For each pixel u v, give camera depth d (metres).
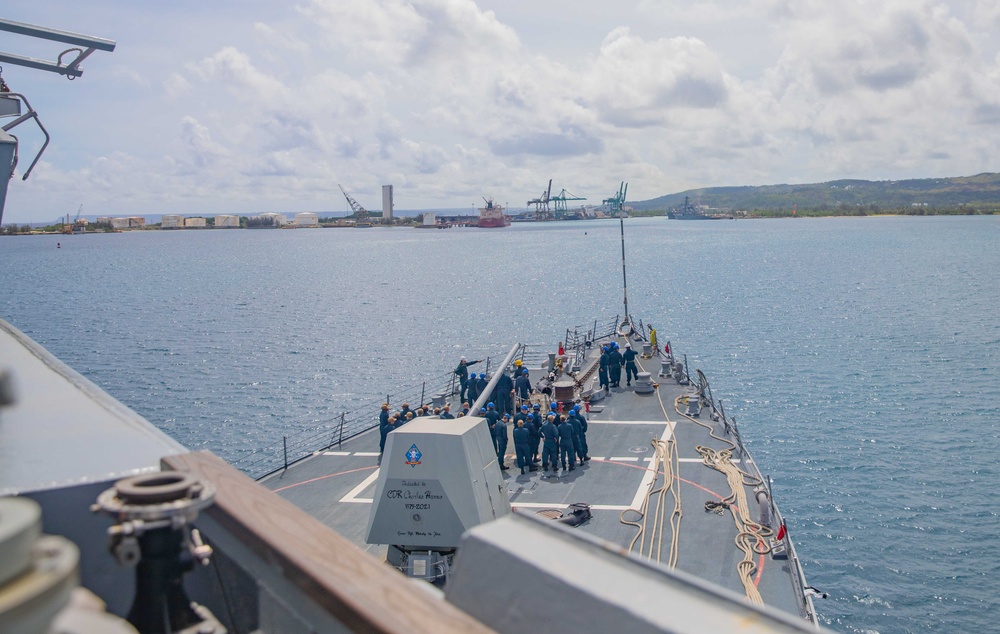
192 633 2.52
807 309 88.19
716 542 16.39
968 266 135.88
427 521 13.48
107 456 3.42
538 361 56.38
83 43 9.75
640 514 17.98
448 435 13.48
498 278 137.38
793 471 33.72
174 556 2.52
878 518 28.53
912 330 71.19
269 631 2.85
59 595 1.44
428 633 2.24
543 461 21.53
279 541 2.76
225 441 40.94
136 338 74.25
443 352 67.12
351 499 19.41
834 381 51.12
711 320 82.00
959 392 46.84
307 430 42.84
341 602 2.41
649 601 2.28
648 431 24.70
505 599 2.54
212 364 61.53
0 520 1.47
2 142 9.11
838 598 23.14
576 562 2.53
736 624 2.16
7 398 2.49
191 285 128.62
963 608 22.38
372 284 128.88
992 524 27.62
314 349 68.62
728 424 23.86
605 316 87.75
